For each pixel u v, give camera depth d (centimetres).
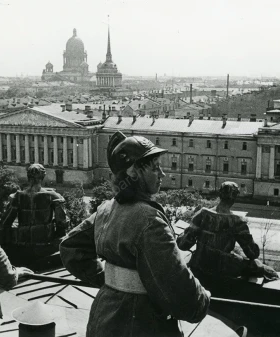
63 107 15250
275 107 15438
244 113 18325
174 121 13188
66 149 13675
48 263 1258
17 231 1270
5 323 927
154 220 564
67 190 13412
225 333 834
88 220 660
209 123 12875
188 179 12794
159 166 621
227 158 12325
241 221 1108
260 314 1067
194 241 1141
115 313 577
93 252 669
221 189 1116
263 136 11675
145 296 577
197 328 845
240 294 1107
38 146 14075
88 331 602
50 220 1286
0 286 761
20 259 1262
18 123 14138
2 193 9006
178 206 8506
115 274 586
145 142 620
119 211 593
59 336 873
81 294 1083
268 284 1112
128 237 564
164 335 580
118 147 613
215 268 1116
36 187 1269
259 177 11875
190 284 551
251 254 1109
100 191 8300
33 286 1117
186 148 12681
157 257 550
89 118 14012
